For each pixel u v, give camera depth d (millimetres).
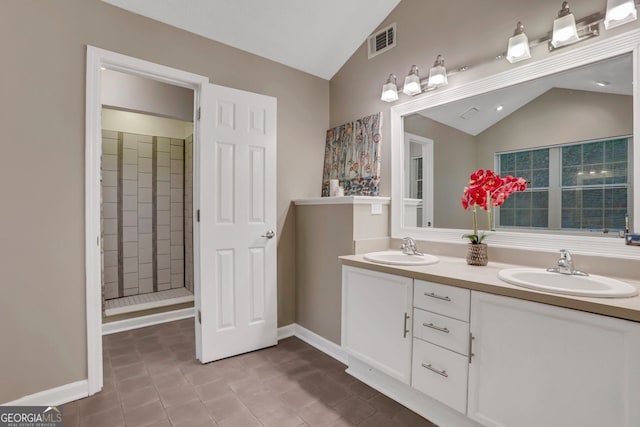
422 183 2250
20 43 1679
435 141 2168
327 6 2316
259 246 2525
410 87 2133
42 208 1744
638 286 1295
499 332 1332
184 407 1759
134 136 3719
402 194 2379
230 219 2385
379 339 1857
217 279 2328
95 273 1902
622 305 1034
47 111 1751
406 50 2348
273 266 2604
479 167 1939
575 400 1130
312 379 2072
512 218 1809
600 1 1488
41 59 1733
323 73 2941
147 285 3777
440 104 2135
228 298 2377
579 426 1121
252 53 2568
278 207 2727
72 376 1825
